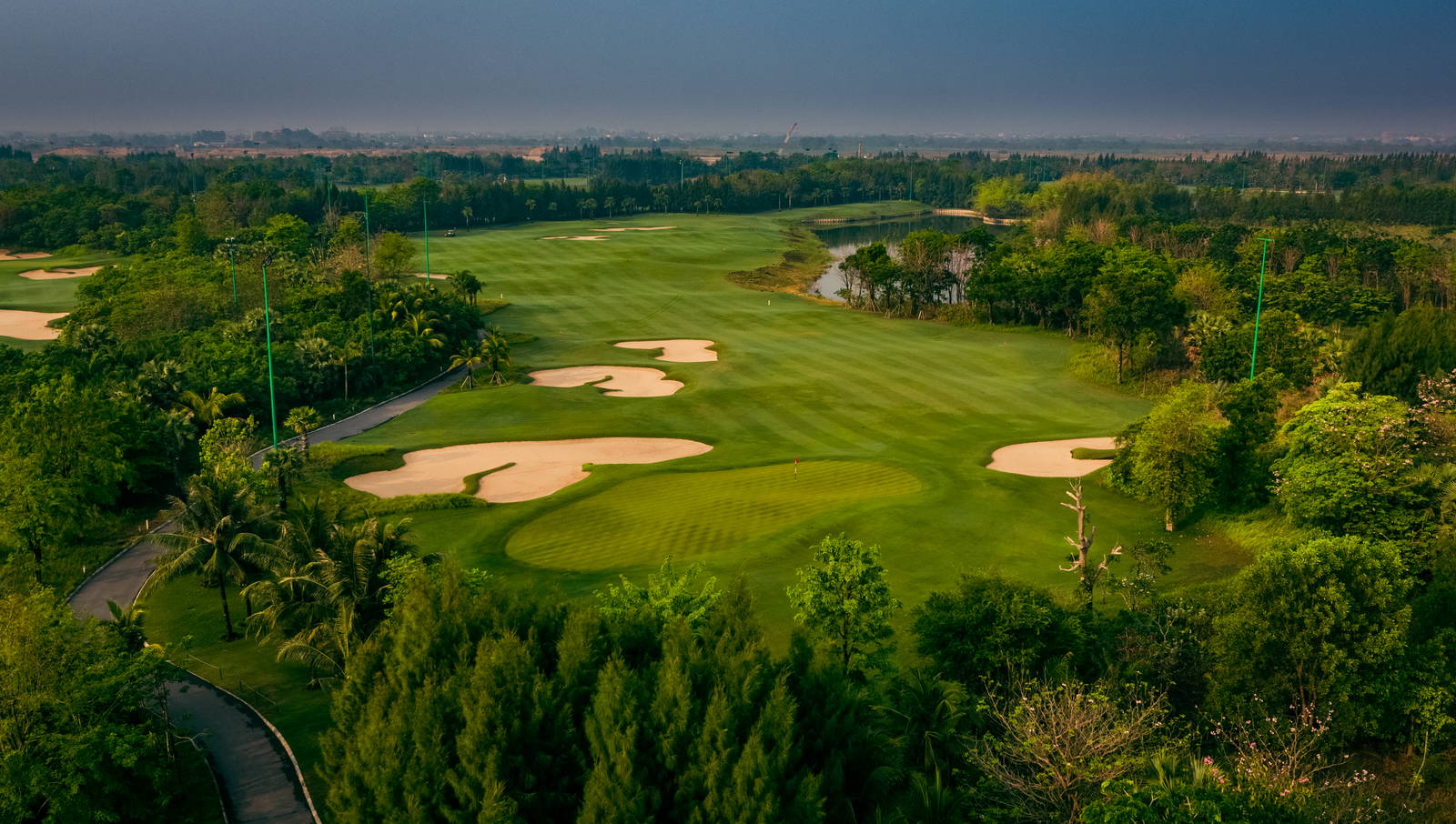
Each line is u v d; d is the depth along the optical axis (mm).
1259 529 59625
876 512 62344
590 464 74812
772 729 30672
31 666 33344
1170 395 65062
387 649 36688
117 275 135500
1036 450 78000
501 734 30656
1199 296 128375
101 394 73312
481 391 97375
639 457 77500
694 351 117375
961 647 38625
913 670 38188
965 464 73688
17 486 58812
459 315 120500
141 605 54000
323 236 192750
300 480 69125
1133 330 99062
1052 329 130625
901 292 147000
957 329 131375
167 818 35281
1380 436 55125
